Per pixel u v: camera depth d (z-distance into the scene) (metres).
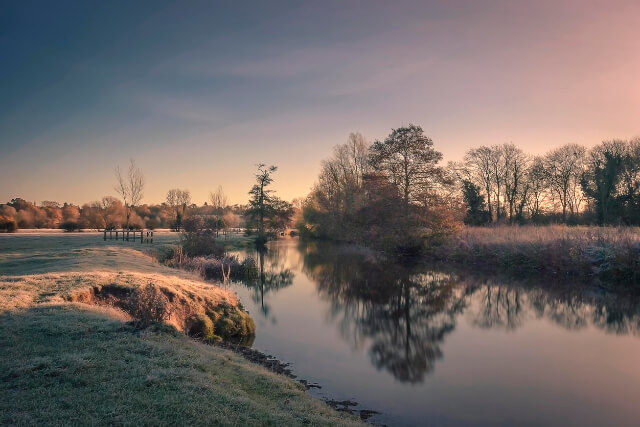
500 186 55.44
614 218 43.19
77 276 13.91
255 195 64.44
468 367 11.72
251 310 18.36
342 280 27.22
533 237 30.77
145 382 6.32
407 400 9.27
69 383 6.04
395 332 15.42
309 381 10.08
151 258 27.28
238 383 7.56
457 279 27.11
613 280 23.39
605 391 10.08
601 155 47.12
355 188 53.84
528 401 9.42
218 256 32.81
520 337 14.91
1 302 9.78
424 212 35.59
